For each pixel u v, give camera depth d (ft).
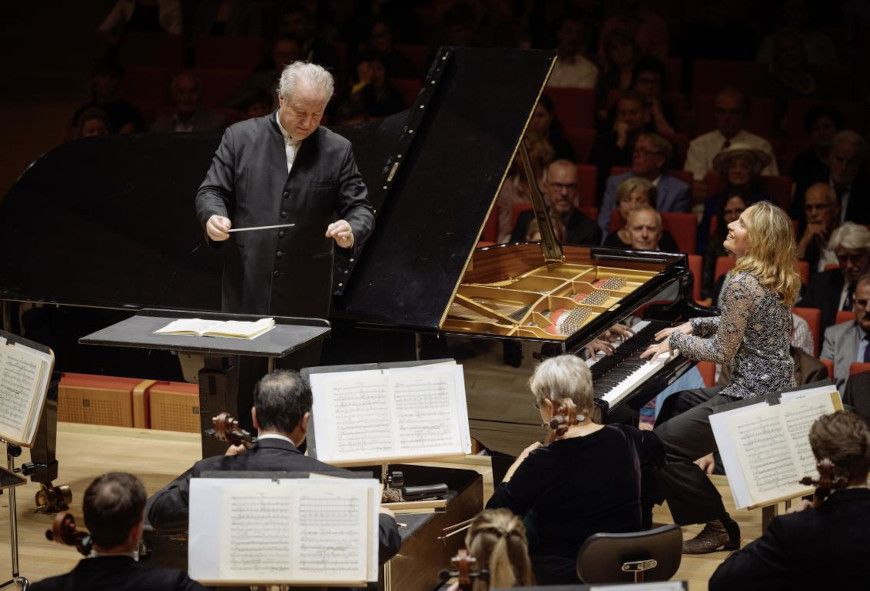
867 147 62.80
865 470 25.44
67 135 72.28
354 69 71.10
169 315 34.40
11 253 41.27
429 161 39.22
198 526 24.35
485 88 40.19
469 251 36.60
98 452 44.55
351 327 36.83
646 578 26.61
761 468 30.22
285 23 76.38
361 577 24.31
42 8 94.94
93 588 21.81
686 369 40.45
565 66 74.08
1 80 86.99
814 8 76.13
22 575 34.78
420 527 31.27
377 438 29.50
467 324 38.52
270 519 24.35
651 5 79.00
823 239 59.00
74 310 39.68
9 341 33.04
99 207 42.01
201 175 42.01
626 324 40.91
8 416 32.68
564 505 28.22
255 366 34.88
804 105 69.72
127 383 49.52
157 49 79.92
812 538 24.81
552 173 60.18
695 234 58.34
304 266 36.27
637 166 63.10
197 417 48.70
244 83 72.95
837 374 50.21
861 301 49.24
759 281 35.14
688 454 36.11
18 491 40.93
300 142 35.86
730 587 25.73
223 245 36.63
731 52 76.28
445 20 77.05
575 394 28.45
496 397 35.22
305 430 27.55
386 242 37.91
